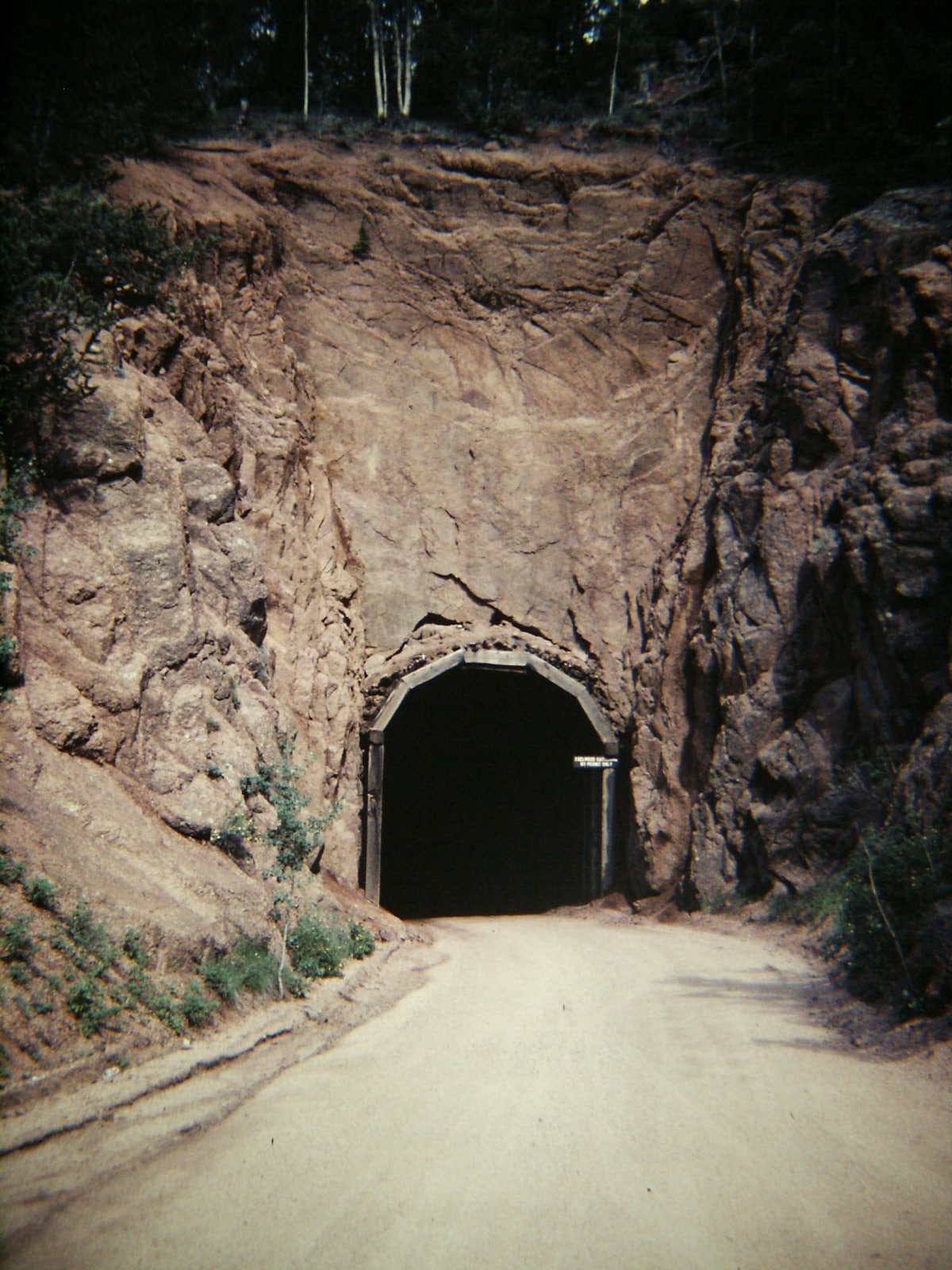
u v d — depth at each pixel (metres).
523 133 34.69
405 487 28.19
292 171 29.58
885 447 21.36
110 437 14.84
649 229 30.73
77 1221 4.79
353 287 29.50
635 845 25.81
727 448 26.97
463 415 29.36
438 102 41.38
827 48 32.41
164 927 9.30
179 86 27.28
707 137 33.81
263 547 21.44
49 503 14.01
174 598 14.60
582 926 23.06
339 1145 6.09
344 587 25.06
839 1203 5.20
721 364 29.38
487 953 16.70
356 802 23.59
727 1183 5.49
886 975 10.73
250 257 26.09
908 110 30.45
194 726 13.84
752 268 28.73
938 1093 7.33
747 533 24.59
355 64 43.78
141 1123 6.30
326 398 28.27
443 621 27.84
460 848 40.31
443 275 30.20
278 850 13.00
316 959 12.17
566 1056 8.66
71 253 16.73
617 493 29.34
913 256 23.30
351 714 23.55
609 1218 4.99
